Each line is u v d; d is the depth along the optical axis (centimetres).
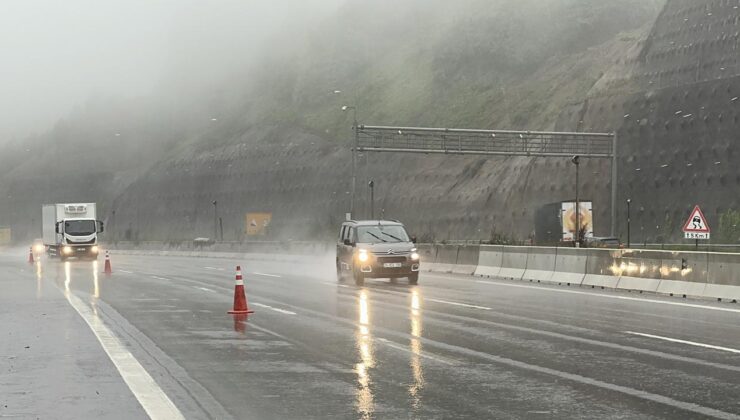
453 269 3812
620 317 1828
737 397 939
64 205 6544
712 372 1110
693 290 2341
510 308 2062
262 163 13375
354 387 1015
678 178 7688
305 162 12706
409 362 1214
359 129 6081
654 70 8919
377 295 2520
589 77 10812
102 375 1103
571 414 851
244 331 1630
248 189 13388
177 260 6256
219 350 1359
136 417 838
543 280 3094
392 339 1484
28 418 835
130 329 1673
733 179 7225
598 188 8425
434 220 10225
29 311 2081
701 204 7394
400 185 11075
